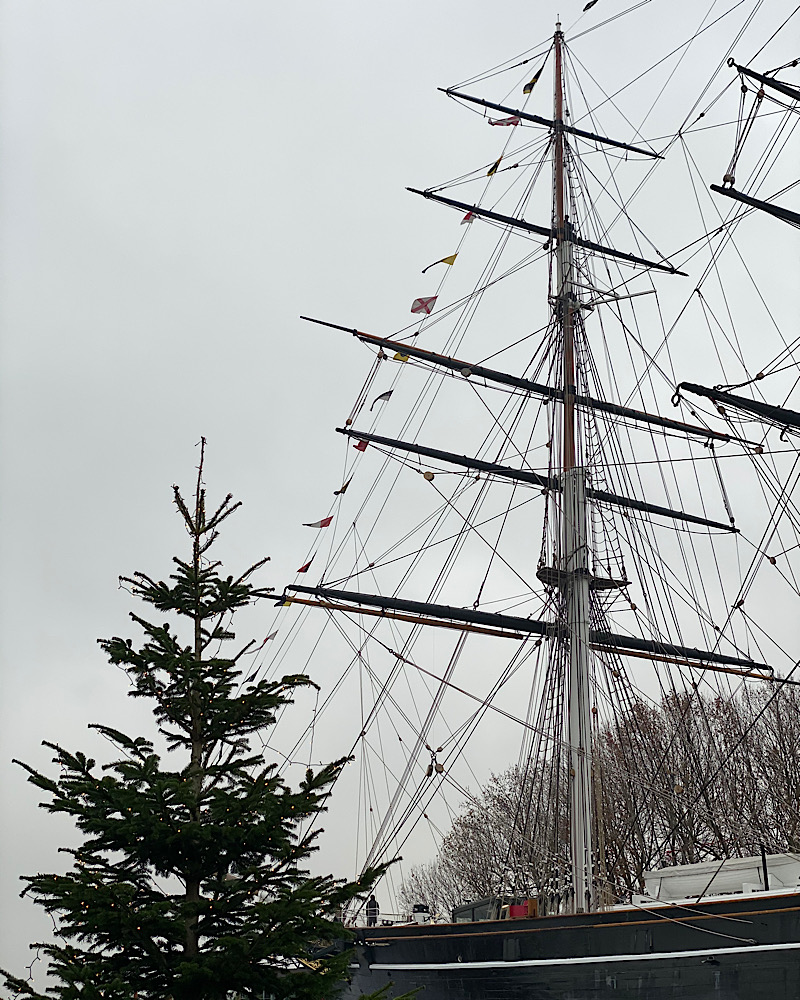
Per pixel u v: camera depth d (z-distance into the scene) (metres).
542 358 44.94
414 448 43.69
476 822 60.84
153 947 16.91
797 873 27.80
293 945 17.09
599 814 36.31
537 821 39.78
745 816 45.84
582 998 29.61
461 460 43.38
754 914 26.67
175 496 20.36
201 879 17.94
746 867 28.88
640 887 39.44
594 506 42.19
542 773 40.09
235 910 17.69
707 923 27.50
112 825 17.09
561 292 44.72
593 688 38.72
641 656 41.66
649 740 44.94
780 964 25.97
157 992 17.09
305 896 17.22
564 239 45.38
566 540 40.09
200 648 19.62
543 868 38.94
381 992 18.38
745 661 42.06
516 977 31.25
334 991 18.00
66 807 16.97
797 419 29.44
